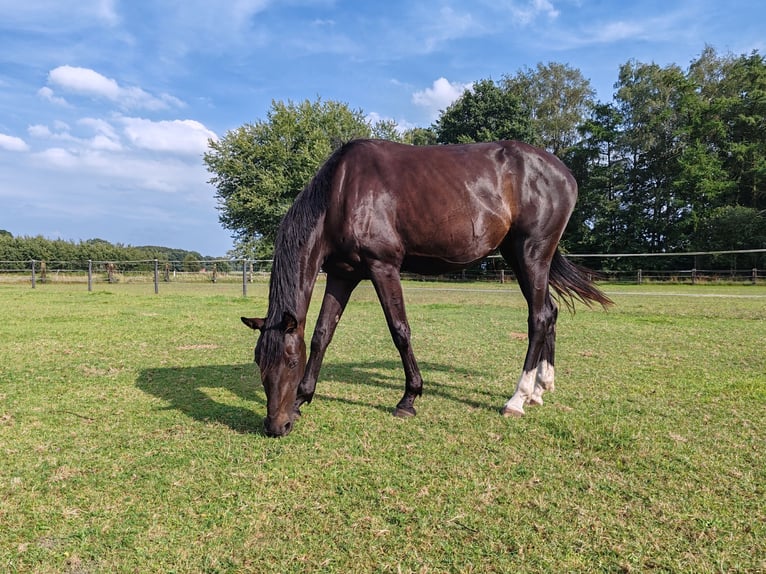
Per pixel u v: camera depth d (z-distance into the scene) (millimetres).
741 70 28672
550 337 3814
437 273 3691
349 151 3350
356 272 3438
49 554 1773
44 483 2338
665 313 9664
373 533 1905
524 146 3547
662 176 30453
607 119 31297
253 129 30078
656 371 4645
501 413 3373
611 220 29531
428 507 2102
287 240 3131
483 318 8844
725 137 28531
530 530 1929
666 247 29000
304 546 1821
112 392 3977
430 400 3740
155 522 1992
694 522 1987
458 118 32750
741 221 24719
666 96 30016
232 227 30828
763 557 1758
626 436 2928
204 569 1691
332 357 5438
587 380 4312
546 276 3588
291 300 3012
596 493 2236
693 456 2646
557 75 35969
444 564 1717
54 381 4324
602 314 9539
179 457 2648
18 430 3080
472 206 3320
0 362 5082
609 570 1688
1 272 23703
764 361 5082
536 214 3475
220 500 2174
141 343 6285
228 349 5914
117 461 2600
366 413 3430
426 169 3301
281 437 2949
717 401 3660
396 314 3322
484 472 2457
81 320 8438
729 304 11406
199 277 24984
